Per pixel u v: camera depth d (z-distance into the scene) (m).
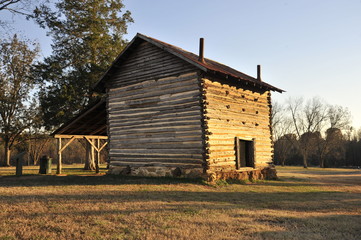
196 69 14.52
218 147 14.60
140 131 16.34
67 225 6.48
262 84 17.22
